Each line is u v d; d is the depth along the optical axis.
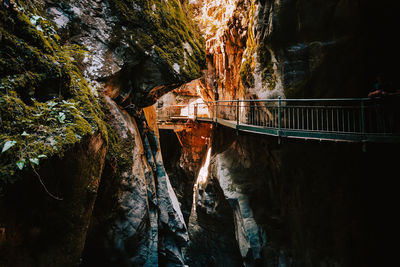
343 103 6.33
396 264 5.45
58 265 2.65
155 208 7.31
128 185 5.54
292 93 6.79
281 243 7.82
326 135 4.97
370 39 5.98
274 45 6.93
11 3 2.44
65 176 2.55
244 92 8.74
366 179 6.04
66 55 3.43
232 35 9.69
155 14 6.82
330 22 6.20
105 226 5.16
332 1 6.07
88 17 5.25
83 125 2.78
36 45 2.69
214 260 13.21
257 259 8.12
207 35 12.27
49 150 2.19
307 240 7.04
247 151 9.46
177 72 6.82
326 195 6.70
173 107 20.47
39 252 2.39
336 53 6.25
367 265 5.89
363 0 5.82
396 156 5.57
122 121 5.57
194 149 18.27
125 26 5.97
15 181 1.89
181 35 7.75
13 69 2.25
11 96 2.12
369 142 4.46
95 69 5.12
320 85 6.53
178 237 8.44
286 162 7.57
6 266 2.00
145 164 7.18
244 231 8.66
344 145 4.81
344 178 6.38
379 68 5.96
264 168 8.72
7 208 1.93
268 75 7.32
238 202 9.10
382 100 4.83
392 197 5.62
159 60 6.48
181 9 8.90
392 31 5.76
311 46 6.45
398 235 5.48
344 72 6.29
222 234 12.44
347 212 6.31
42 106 2.48
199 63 8.15
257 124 7.75
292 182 7.49
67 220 2.74
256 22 7.34
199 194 13.17
